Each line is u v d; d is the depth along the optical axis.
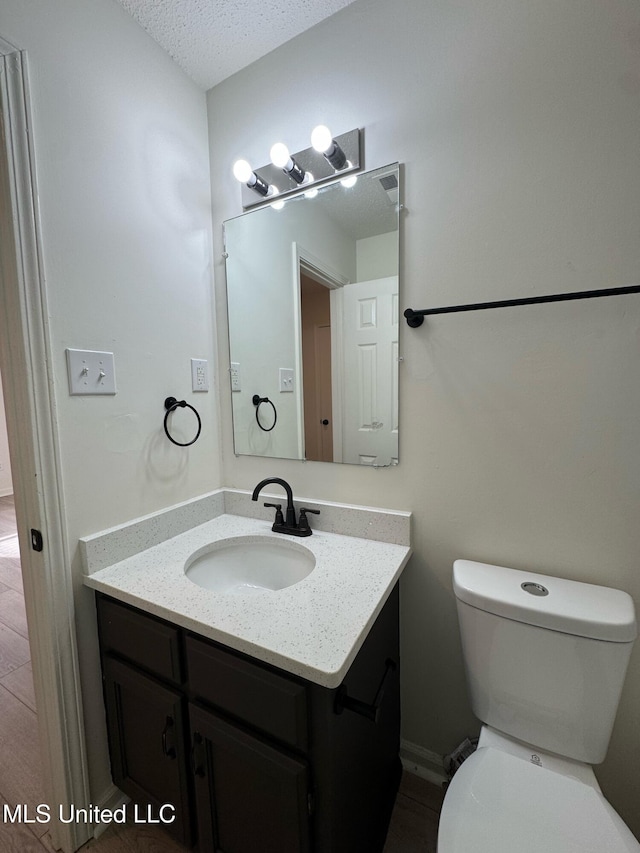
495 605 0.89
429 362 1.08
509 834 0.68
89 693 1.05
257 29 1.13
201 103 1.34
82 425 1.00
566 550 0.97
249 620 0.80
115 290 1.07
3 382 0.93
